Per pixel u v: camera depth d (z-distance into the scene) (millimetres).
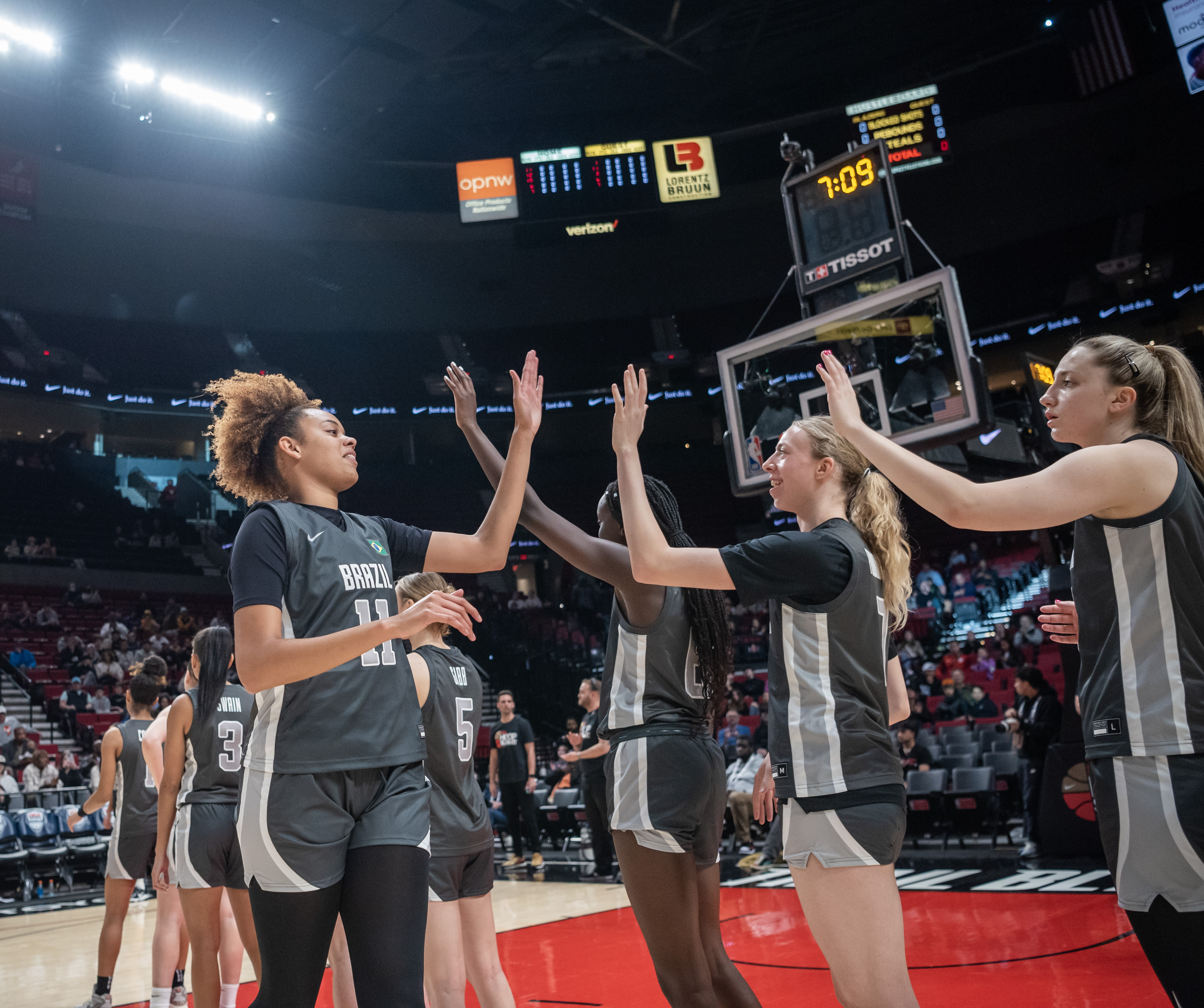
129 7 15320
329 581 1986
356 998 1845
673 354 25328
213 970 3371
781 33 19141
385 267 22719
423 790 1997
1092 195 21312
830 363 1919
